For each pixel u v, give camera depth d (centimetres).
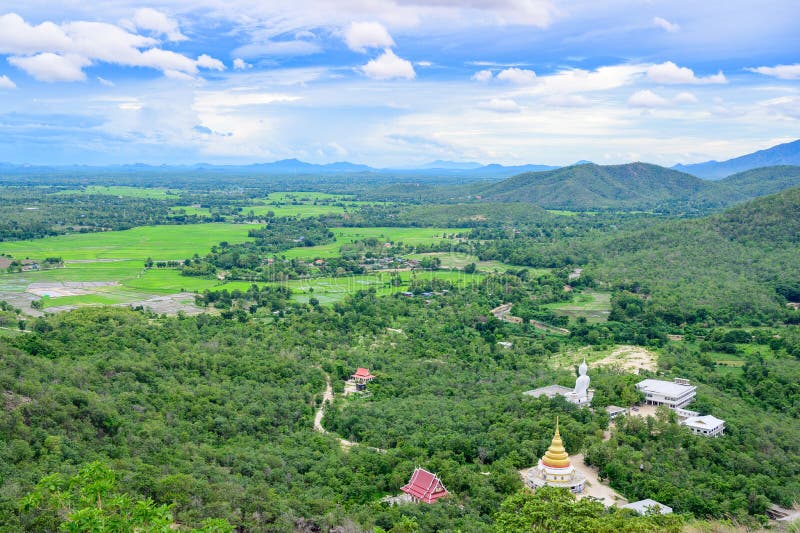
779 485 15675
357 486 15275
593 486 15700
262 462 15938
